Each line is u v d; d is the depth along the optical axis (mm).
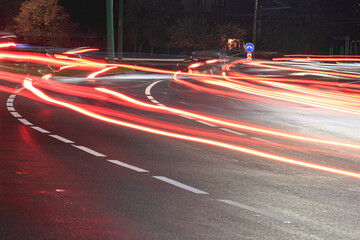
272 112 19062
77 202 6996
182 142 12211
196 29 79812
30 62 44188
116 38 81938
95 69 41156
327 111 19828
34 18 50688
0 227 5906
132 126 14414
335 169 9867
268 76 42312
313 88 31203
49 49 51500
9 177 8266
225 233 5930
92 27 81312
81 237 5668
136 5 79625
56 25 51156
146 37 80875
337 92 28844
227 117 17219
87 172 8812
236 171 9352
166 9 82750
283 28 93875
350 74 48125
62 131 13062
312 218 6641
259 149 11703
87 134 12781
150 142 12047
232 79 37062
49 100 20000
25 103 18766
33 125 13852
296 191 8047
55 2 51219
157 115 16969
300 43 93125
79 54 58125
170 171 9133
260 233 5980
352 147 12367
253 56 68625
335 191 8141
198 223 6258
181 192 7711
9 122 14242
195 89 27750
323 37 94438
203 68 48469
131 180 8359
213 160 10281
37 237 5625
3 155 9953
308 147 12203
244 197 7562
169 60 68812
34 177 8328
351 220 6609
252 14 94250
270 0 94688
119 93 23922
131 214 6539
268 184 8438
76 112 16891
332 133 14484
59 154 10250
